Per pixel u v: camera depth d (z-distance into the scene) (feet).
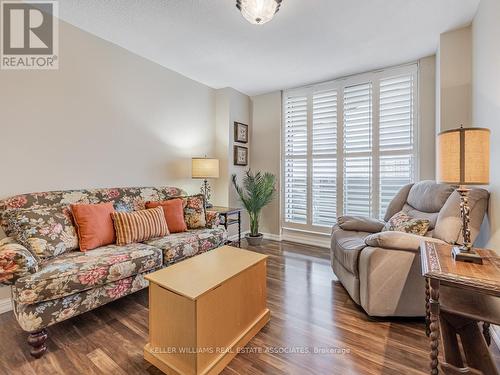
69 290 5.06
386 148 10.59
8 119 6.59
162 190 9.73
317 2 6.52
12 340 5.35
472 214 5.60
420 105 9.71
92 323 5.96
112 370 4.53
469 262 4.18
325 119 12.10
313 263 9.95
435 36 8.18
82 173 8.04
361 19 7.26
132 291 6.24
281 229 13.62
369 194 11.01
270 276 8.70
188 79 11.60
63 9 6.97
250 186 12.77
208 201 12.46
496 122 5.58
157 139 10.30
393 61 9.94
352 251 6.65
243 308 5.26
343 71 10.90
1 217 6.04
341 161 11.69
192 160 11.11
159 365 4.53
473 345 4.34
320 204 12.34
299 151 12.92
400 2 6.56
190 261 5.67
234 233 13.60
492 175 5.72
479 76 6.76
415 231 6.53
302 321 6.03
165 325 4.52
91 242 6.59
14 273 4.66
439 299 4.01
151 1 6.58
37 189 7.09
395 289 5.85
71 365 4.65
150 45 8.84
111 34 8.17
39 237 5.76
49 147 7.30
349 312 6.42
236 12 6.98
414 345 5.15
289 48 8.94
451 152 4.38
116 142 8.93
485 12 6.24
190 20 7.36
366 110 10.98
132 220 7.41
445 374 4.05
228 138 12.80
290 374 4.43
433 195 7.14
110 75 8.69
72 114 7.77
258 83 12.35
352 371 4.49
